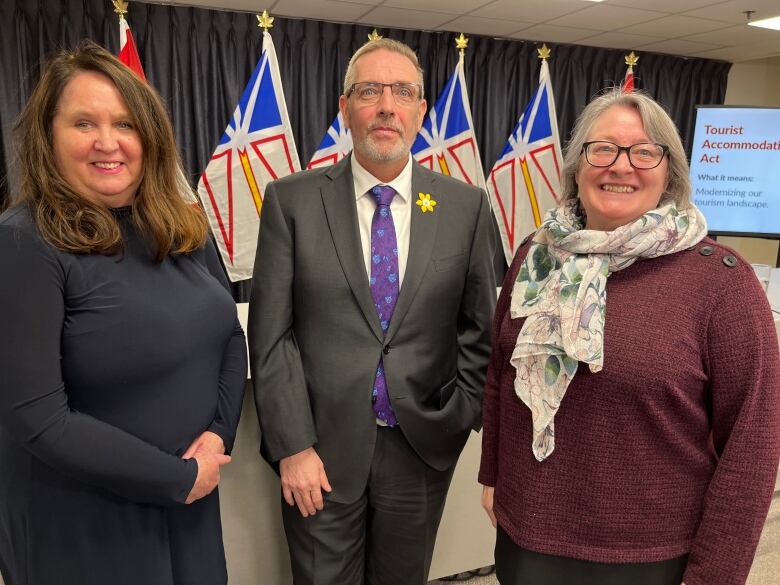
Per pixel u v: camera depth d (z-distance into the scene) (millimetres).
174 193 1015
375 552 1324
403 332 1200
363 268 1190
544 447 974
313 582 1260
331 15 3805
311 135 4070
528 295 1047
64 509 905
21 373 817
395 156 1197
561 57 4641
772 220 3529
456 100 3697
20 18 3322
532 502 998
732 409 883
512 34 4309
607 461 924
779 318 1918
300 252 1200
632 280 940
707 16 3756
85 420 863
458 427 1291
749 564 868
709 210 3617
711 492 894
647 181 949
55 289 837
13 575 941
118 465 872
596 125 986
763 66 5434
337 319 1188
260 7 3621
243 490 1476
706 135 3539
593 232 952
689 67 5094
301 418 1177
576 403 942
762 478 851
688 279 901
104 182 901
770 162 3459
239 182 3324
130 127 927
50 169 881
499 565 1110
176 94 3688
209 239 1149
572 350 910
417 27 4129
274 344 1188
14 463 907
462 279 1279
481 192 1352
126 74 917
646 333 893
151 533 970
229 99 3797
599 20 3873
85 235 875
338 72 4055
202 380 1002
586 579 972
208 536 1076
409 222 1258
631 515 929
